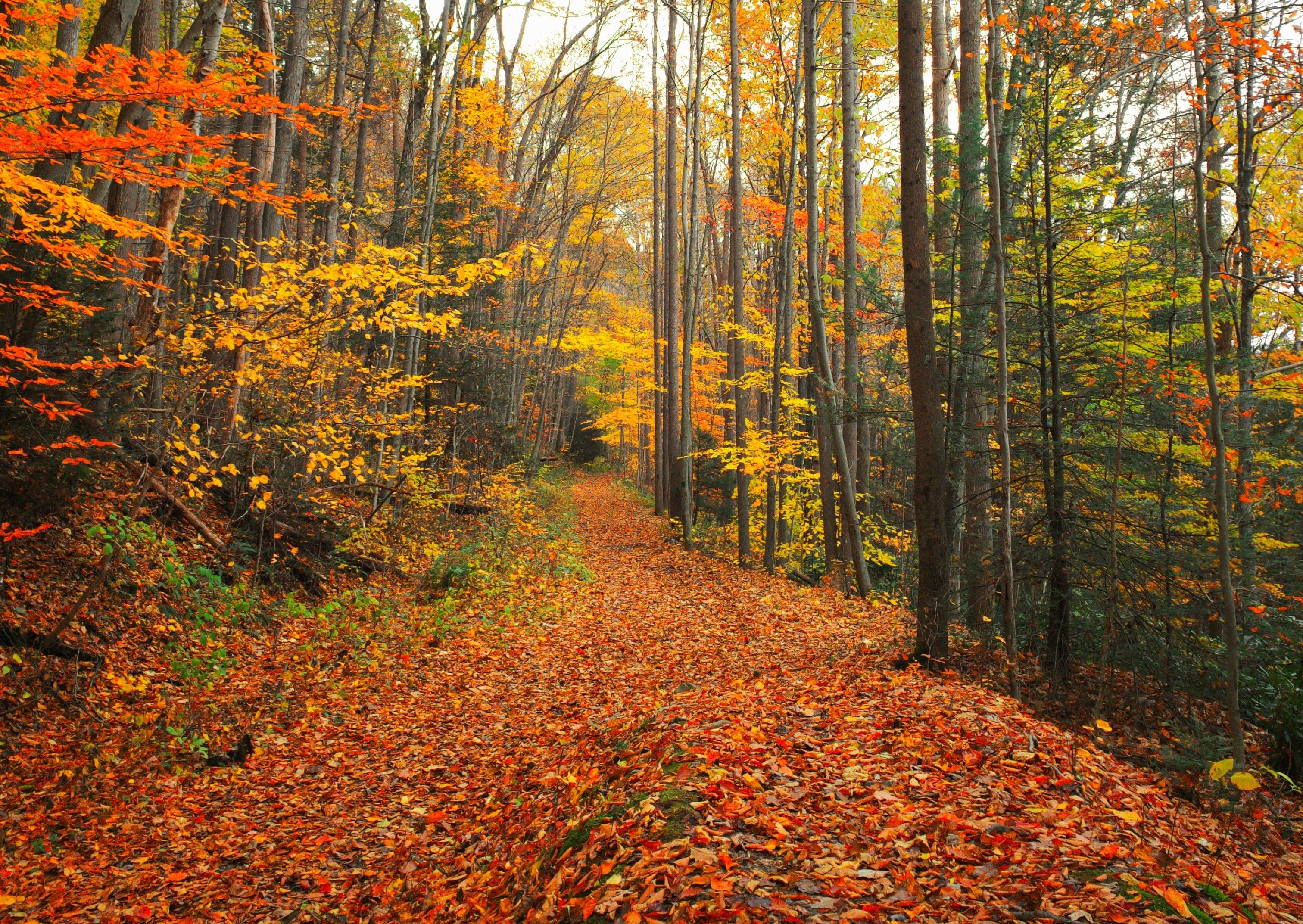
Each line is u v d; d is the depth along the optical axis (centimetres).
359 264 844
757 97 2292
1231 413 985
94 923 419
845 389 1471
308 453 1130
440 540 1537
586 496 4162
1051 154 927
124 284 809
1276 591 924
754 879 303
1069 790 425
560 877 337
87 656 699
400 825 542
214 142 551
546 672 933
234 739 667
